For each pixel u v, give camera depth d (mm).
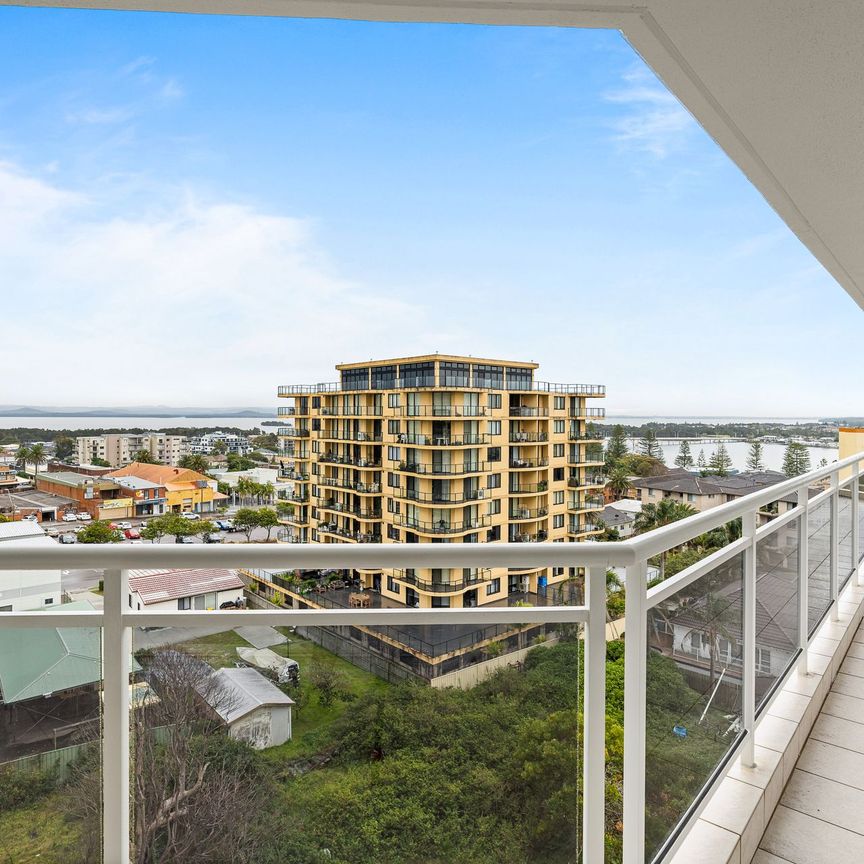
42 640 1149
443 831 1172
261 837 1175
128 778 1168
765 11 1030
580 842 1208
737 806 1665
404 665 1147
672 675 1421
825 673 2582
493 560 1118
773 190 1801
